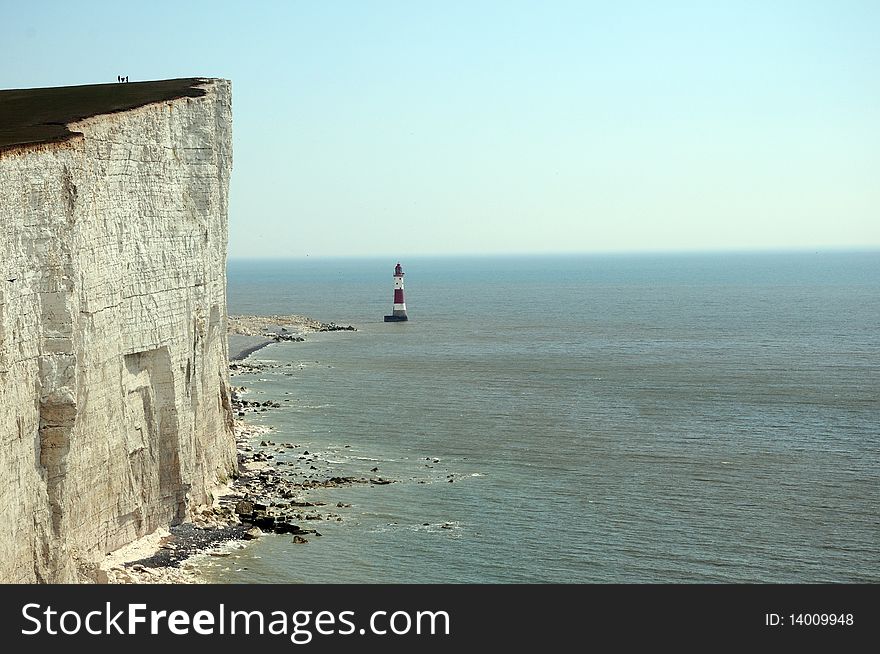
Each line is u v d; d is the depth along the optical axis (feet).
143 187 152.46
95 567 129.29
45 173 119.14
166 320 158.20
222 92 185.16
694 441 234.38
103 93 174.81
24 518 115.34
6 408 110.93
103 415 138.41
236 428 246.47
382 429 249.34
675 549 156.15
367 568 146.51
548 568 147.43
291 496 184.34
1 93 183.93
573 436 240.53
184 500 162.81
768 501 182.50
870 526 167.53
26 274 115.96
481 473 202.90
